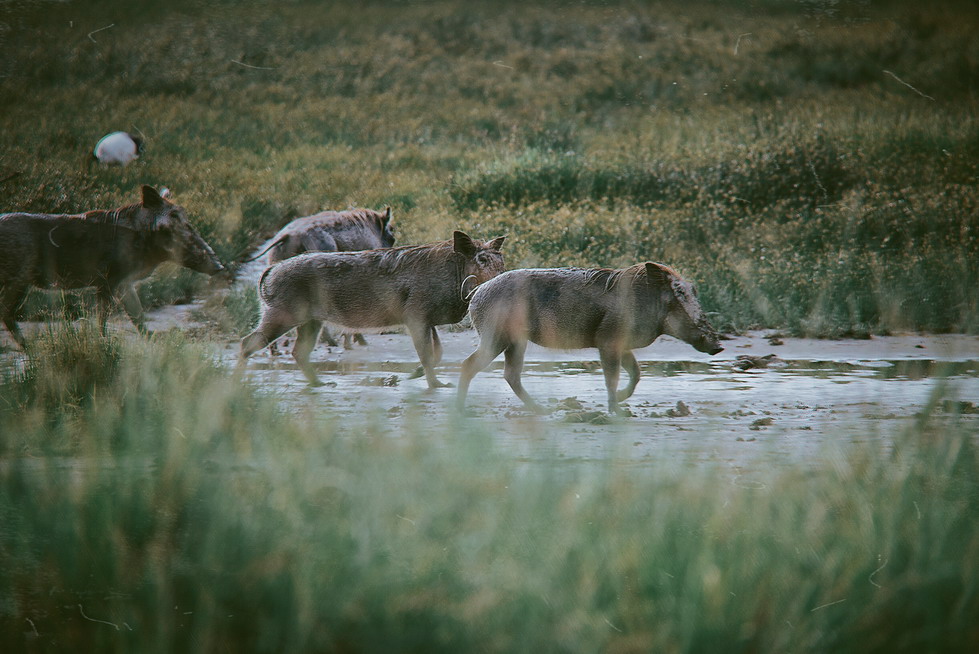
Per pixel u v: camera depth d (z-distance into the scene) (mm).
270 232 65062
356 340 44188
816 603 13164
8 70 131500
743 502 16078
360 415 27766
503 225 67062
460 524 15266
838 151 82562
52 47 140125
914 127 93062
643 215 68500
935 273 52469
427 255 33406
